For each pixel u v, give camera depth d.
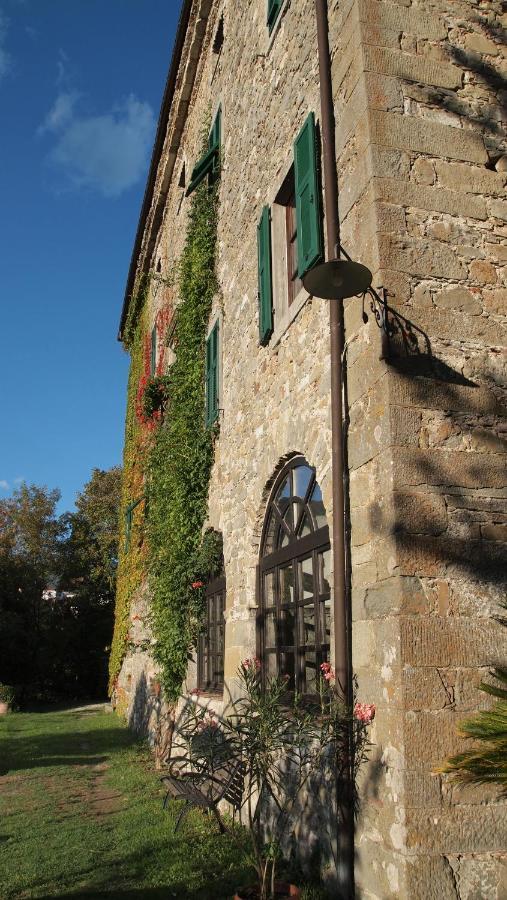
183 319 10.14
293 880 4.51
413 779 3.55
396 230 4.48
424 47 5.01
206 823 5.90
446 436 4.17
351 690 4.21
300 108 6.02
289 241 6.57
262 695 4.63
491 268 4.64
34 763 9.55
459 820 3.54
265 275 6.54
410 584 3.85
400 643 3.74
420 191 4.62
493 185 4.84
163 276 13.68
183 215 11.84
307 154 5.51
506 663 3.87
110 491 31.98
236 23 8.63
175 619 9.16
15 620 24.91
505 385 4.42
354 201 4.78
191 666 9.12
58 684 25.92
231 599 7.18
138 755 9.97
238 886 4.39
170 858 4.98
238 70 8.43
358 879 3.89
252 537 6.65
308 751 4.37
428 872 3.43
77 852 5.20
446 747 3.64
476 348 4.42
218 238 9.23
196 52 10.73
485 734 3.25
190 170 11.33
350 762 4.01
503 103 5.08
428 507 4.00
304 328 5.60
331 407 4.73
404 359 4.24
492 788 3.62
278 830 5.16
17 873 4.75
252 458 6.81
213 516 8.38
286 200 6.66
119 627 16.52
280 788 4.57
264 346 6.66
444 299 4.45
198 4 10.08
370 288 4.36
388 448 4.06
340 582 4.38
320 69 5.34
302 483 5.72
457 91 4.99
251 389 7.02
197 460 8.98
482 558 4.01
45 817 6.31
